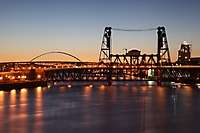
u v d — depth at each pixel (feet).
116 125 335.47
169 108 468.34
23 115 390.21
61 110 438.81
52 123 342.03
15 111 422.00
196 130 317.42
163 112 427.74
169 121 359.25
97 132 305.53
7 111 421.18
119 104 514.68
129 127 327.06
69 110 439.63
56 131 307.37
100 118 375.25
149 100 580.71
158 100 581.12
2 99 563.89
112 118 376.07
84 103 526.16
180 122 353.72
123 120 363.56
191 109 457.68
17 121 350.43
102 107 475.31
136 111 435.53
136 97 637.30
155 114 409.28
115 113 416.05
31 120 357.20
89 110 441.68
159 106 491.72
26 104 498.28
